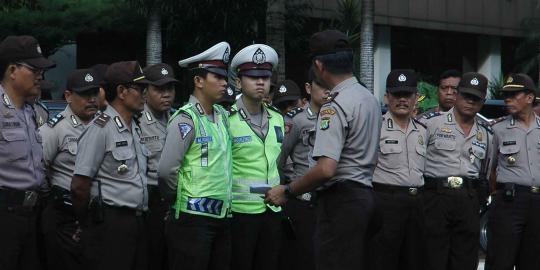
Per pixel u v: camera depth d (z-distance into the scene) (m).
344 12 21.36
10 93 6.27
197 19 17.58
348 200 5.99
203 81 6.66
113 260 6.55
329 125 5.93
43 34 18.11
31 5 17.12
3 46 6.26
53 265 7.47
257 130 7.16
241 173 7.07
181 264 6.52
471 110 8.32
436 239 8.30
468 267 8.32
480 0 27.67
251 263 7.09
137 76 6.70
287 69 21.58
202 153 6.54
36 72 6.28
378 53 25.59
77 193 6.56
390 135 8.24
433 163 8.38
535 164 8.32
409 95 8.24
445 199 8.27
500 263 8.39
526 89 8.35
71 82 7.60
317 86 7.71
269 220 7.10
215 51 6.64
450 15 26.86
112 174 6.61
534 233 8.33
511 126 8.44
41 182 6.41
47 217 7.38
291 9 19.61
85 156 6.54
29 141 6.30
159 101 7.92
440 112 8.60
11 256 6.15
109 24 18.56
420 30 26.97
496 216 8.45
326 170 5.84
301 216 7.81
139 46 20.77
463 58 28.38
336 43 6.09
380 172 8.23
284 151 7.81
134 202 6.64
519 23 28.70
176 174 6.49
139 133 7.02
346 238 5.99
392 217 8.14
